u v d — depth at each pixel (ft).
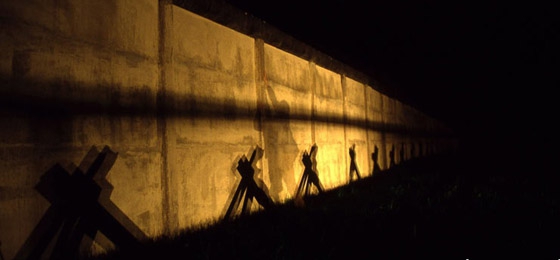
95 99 10.83
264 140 19.30
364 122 35.76
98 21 11.08
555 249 12.09
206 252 11.06
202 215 14.76
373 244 12.48
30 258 9.00
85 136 10.48
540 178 31.65
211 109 15.64
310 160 24.34
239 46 17.97
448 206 18.97
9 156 8.64
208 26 15.92
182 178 13.89
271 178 19.74
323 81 27.48
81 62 10.49
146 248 11.50
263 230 13.94
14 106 8.79
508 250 12.00
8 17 8.75
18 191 8.80
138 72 12.39
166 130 13.29
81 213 10.26
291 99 22.53
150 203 12.55
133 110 12.09
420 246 12.35
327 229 14.16
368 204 19.56
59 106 9.82
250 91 18.57
